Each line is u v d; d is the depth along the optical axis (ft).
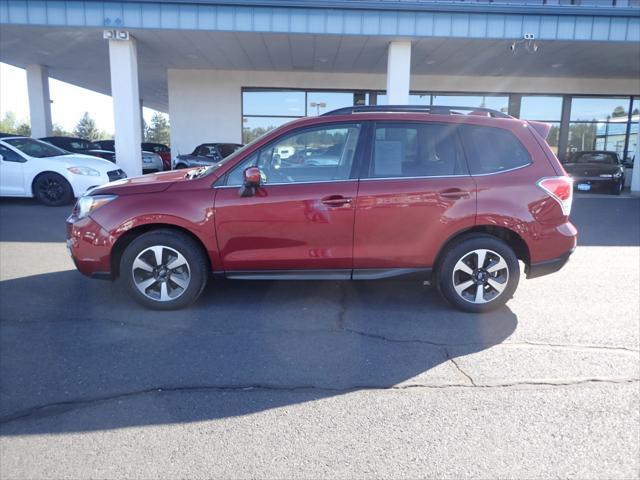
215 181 15.03
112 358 12.47
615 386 11.30
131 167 42.60
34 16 38.29
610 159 52.19
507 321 15.12
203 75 59.98
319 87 60.64
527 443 9.25
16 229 28.04
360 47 45.39
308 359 12.51
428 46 44.01
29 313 15.37
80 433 9.52
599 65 52.49
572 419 10.01
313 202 14.71
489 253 15.28
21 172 35.45
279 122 61.52
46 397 10.71
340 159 15.08
